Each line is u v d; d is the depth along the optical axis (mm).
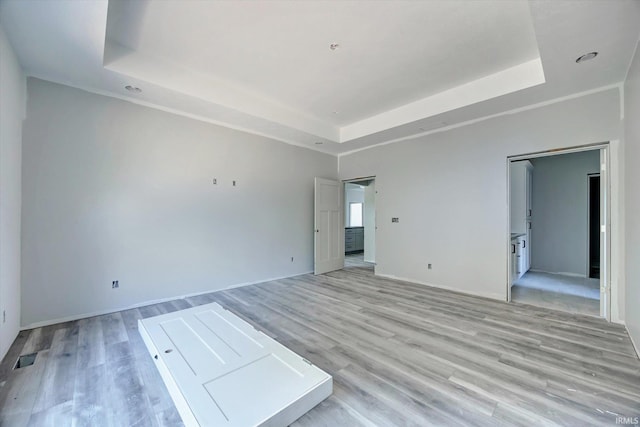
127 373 2137
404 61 3074
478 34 2592
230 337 2400
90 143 3318
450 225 4551
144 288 3734
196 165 4215
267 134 5016
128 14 2350
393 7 2252
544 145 3570
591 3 1908
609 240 3154
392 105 4344
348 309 3598
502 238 3988
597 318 3260
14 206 2688
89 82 3109
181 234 4074
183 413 1611
